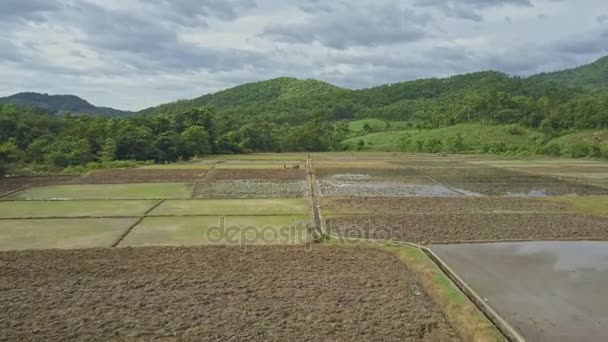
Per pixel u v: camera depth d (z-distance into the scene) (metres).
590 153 65.25
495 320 10.25
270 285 12.36
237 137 79.88
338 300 11.38
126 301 11.20
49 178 36.53
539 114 97.94
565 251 15.68
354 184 34.41
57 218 21.00
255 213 22.53
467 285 12.29
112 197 27.33
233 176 39.06
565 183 35.25
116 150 51.94
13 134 49.50
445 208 24.09
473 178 38.50
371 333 9.62
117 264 14.06
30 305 10.90
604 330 9.79
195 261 14.42
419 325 10.04
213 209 23.55
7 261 14.28
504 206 24.78
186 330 9.66
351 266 14.07
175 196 27.88
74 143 48.59
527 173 42.72
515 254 15.27
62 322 9.99
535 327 9.90
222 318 10.27
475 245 16.42
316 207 24.41
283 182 35.31
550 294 11.77
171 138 59.47
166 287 12.16
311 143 86.50
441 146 81.81
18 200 25.88
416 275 13.31
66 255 14.98
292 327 9.84
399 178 38.47
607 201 26.33
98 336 9.36
